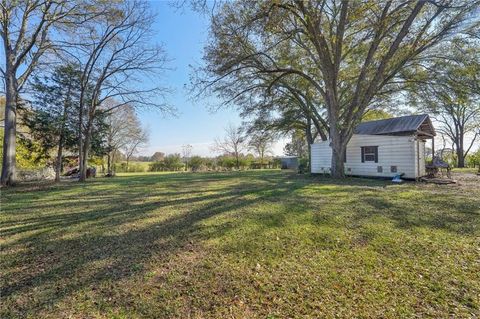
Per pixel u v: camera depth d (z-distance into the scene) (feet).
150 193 30.60
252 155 141.18
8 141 44.80
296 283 9.50
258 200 23.13
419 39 39.40
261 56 47.52
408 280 9.52
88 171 75.87
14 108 46.03
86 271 10.72
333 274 10.07
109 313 8.00
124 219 18.33
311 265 10.86
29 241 14.33
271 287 9.29
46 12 46.14
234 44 40.24
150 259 11.71
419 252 11.90
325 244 13.01
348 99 53.78
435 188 30.58
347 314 7.72
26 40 48.55
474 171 64.08
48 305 8.45
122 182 47.65
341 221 16.46
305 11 33.99
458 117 102.47
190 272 10.46
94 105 57.57
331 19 42.47
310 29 38.83
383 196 24.54
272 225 15.90
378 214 17.94
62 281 9.96
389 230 14.74
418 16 40.27
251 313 7.91
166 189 34.12
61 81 59.21
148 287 9.43
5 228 16.79
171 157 130.72
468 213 18.03
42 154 63.36
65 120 59.36
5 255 12.48
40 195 31.42
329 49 44.80
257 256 11.83
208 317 7.79
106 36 54.80
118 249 12.93
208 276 10.12
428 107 50.11
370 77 45.62
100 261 11.61
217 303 8.45
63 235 15.21
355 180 41.01
